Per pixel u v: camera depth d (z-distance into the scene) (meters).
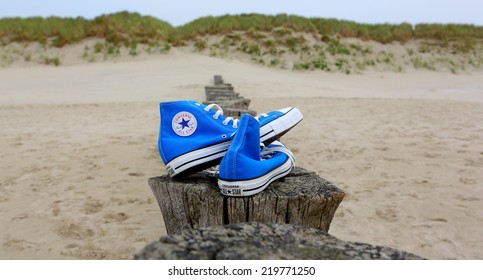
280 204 1.58
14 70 11.16
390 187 2.42
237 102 3.54
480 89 9.20
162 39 13.89
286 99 6.35
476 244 1.94
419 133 3.83
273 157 1.67
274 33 14.49
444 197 2.31
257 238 1.33
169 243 1.30
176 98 6.47
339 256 1.31
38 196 2.29
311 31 14.91
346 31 15.23
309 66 12.70
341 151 3.16
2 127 4.16
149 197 2.27
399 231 2.02
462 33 16.47
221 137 1.65
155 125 4.21
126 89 7.83
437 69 14.18
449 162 2.86
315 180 1.69
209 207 1.59
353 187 2.42
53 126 4.21
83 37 13.38
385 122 4.41
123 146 3.27
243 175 1.57
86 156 2.97
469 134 3.78
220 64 11.34
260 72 10.93
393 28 16.11
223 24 14.80
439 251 1.90
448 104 5.96
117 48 12.98
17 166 2.73
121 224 2.03
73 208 2.16
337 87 8.88
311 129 4.00
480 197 2.31
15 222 2.05
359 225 2.05
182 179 1.71
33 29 13.51
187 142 1.66
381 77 12.01
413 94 7.97
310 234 1.36
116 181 2.45
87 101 6.30
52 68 11.53
